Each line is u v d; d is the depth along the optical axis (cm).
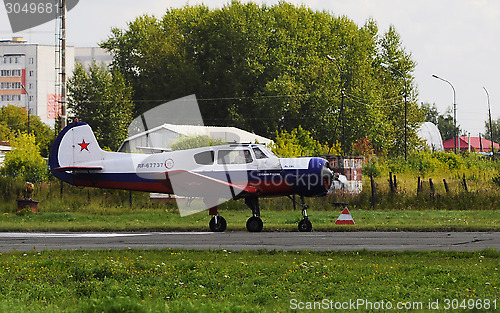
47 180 13188
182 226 8031
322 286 3934
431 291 3719
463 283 3956
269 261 4912
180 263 4650
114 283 4028
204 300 3544
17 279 4241
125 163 8275
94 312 3148
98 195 11256
